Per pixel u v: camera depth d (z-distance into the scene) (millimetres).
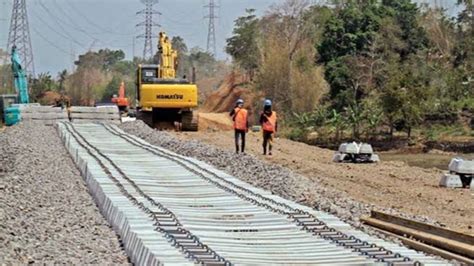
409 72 68938
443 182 29141
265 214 19484
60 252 15406
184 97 57875
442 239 16328
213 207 20703
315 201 22844
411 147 63188
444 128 67500
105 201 21375
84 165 30109
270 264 13672
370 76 82500
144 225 16719
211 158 35125
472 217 21906
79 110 62688
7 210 19547
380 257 14539
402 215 20562
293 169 33531
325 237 16594
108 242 16812
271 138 39781
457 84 71812
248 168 30859
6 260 14367
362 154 38344
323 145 68000
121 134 48438
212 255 14125
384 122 67500
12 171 30016
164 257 13609
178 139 45594
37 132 52406
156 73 61594
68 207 21719
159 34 64500
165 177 27250
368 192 27031
